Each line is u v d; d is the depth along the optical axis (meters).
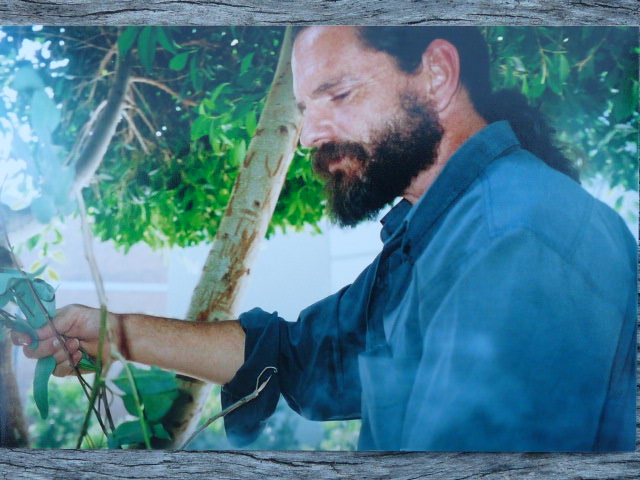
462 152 0.83
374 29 0.84
